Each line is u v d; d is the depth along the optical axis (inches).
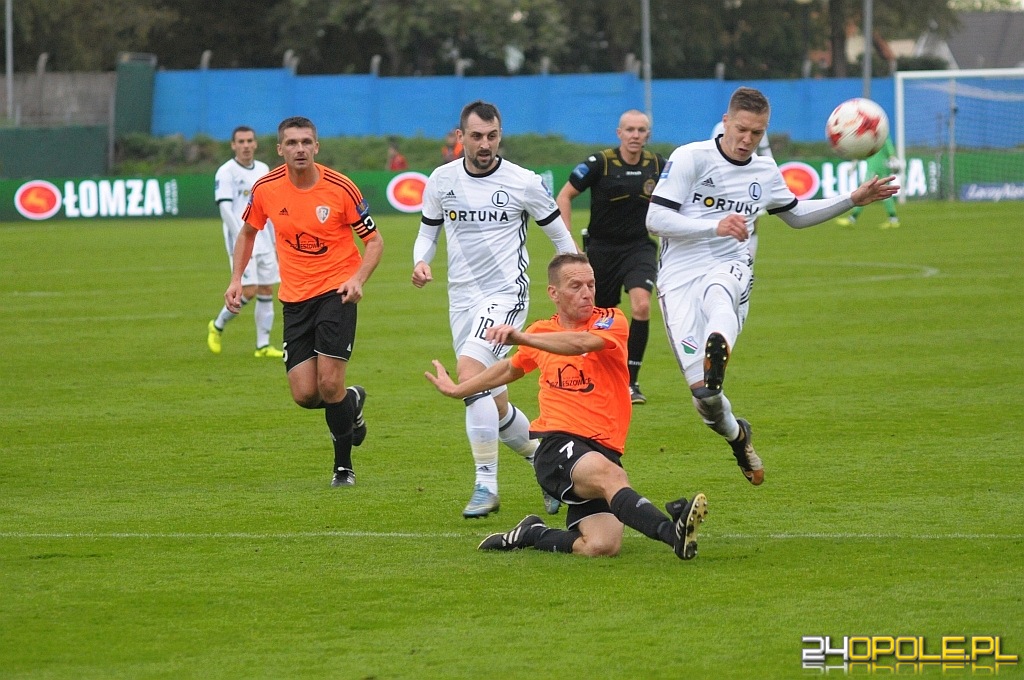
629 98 3836.1
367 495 672.4
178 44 4992.6
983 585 498.9
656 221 641.0
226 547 571.5
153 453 784.3
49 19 4306.1
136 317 1483.8
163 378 1067.3
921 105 3676.2
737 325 610.2
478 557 553.0
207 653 439.2
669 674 414.9
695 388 650.2
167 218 3368.6
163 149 3863.2
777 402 912.9
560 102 3860.7
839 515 610.9
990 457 731.4
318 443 813.2
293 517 625.9
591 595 495.5
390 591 504.4
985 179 3363.7
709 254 652.7
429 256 697.6
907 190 3353.8
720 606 479.5
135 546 573.6
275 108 3917.3
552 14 4416.8
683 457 749.9
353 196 705.0
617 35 4722.0
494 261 676.1
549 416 559.2
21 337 1317.7
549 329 567.5
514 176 674.2
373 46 4867.1
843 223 2571.4
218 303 1617.9
